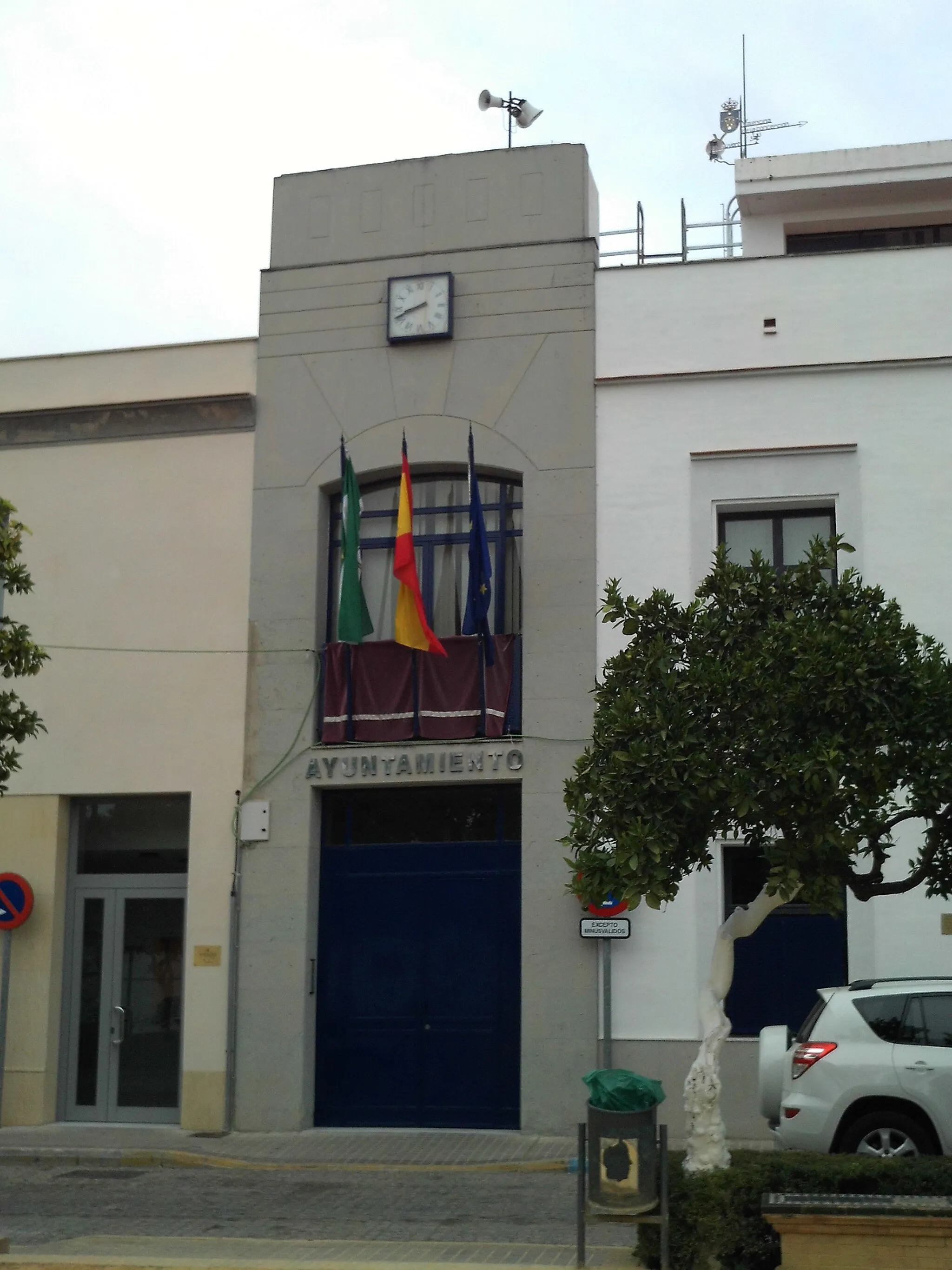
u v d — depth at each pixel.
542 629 17.33
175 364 19.11
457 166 18.69
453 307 18.30
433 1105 17.12
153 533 18.81
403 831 17.80
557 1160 14.91
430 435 18.12
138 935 18.30
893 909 15.87
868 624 10.66
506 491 18.16
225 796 17.94
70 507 19.11
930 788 10.15
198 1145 16.31
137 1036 18.09
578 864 10.31
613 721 10.56
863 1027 12.39
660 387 17.55
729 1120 15.79
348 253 18.84
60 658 18.75
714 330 17.53
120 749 18.38
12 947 18.20
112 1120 17.91
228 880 17.73
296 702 17.92
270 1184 14.20
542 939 16.67
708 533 17.12
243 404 18.70
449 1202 12.98
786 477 17.05
